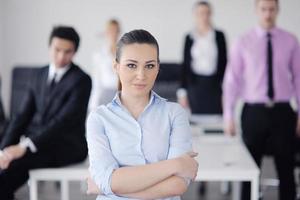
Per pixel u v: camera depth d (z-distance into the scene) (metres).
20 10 4.62
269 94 2.52
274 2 2.47
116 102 1.33
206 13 3.70
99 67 3.74
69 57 2.27
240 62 2.63
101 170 1.25
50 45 2.26
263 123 2.54
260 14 2.53
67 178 2.19
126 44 1.24
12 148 2.15
